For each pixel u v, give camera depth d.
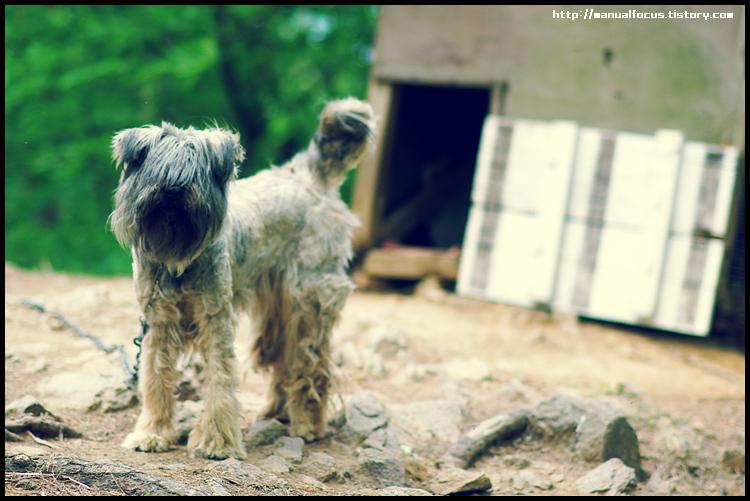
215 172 3.63
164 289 3.67
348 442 3.91
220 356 3.71
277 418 3.95
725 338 5.10
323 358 3.88
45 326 4.29
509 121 5.05
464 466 3.93
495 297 5.03
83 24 8.58
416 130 6.97
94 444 3.71
